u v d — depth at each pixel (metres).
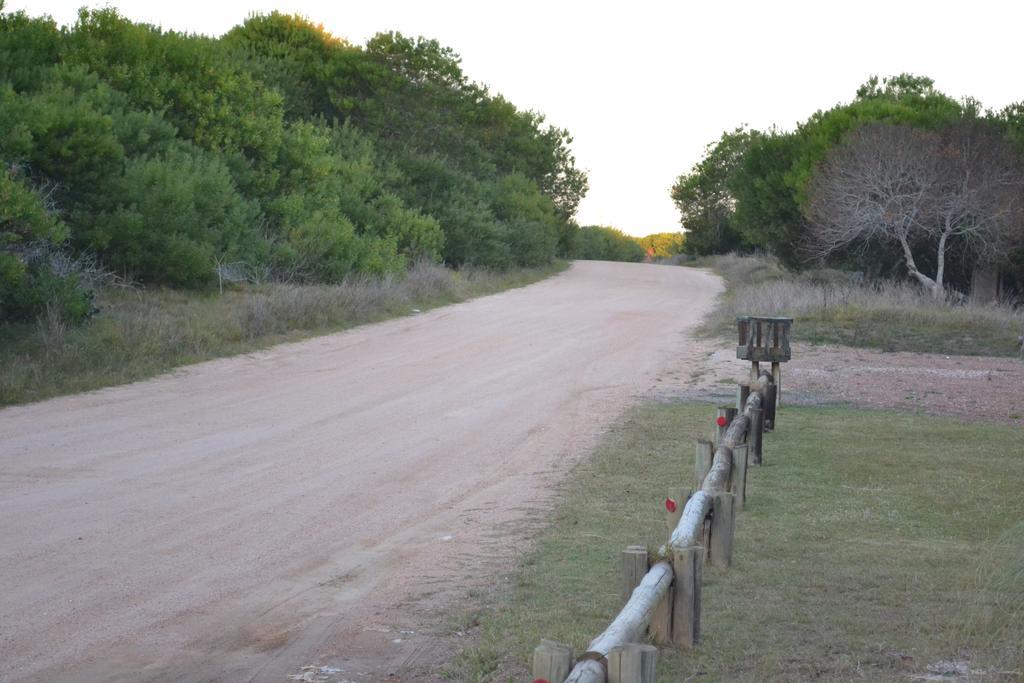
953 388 17.34
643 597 4.39
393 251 34.12
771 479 10.09
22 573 6.78
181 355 18.47
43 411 13.43
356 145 44.88
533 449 11.80
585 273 50.19
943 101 39.16
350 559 7.27
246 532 7.98
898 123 33.88
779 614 5.84
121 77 28.78
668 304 33.91
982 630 5.55
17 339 16.97
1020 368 19.91
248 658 5.33
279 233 30.98
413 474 10.35
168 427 12.66
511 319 27.97
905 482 9.99
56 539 7.64
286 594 6.45
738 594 6.23
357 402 15.10
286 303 23.67
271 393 15.70
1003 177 30.09
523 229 47.75
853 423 13.89
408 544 7.69
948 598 6.17
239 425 12.97
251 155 32.09
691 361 20.67
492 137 59.62
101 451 11.08
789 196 37.31
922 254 34.31
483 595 6.33
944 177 29.86
